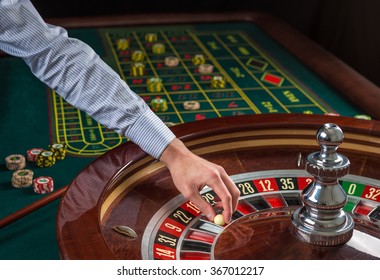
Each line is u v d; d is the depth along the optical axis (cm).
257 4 311
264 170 116
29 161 138
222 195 95
